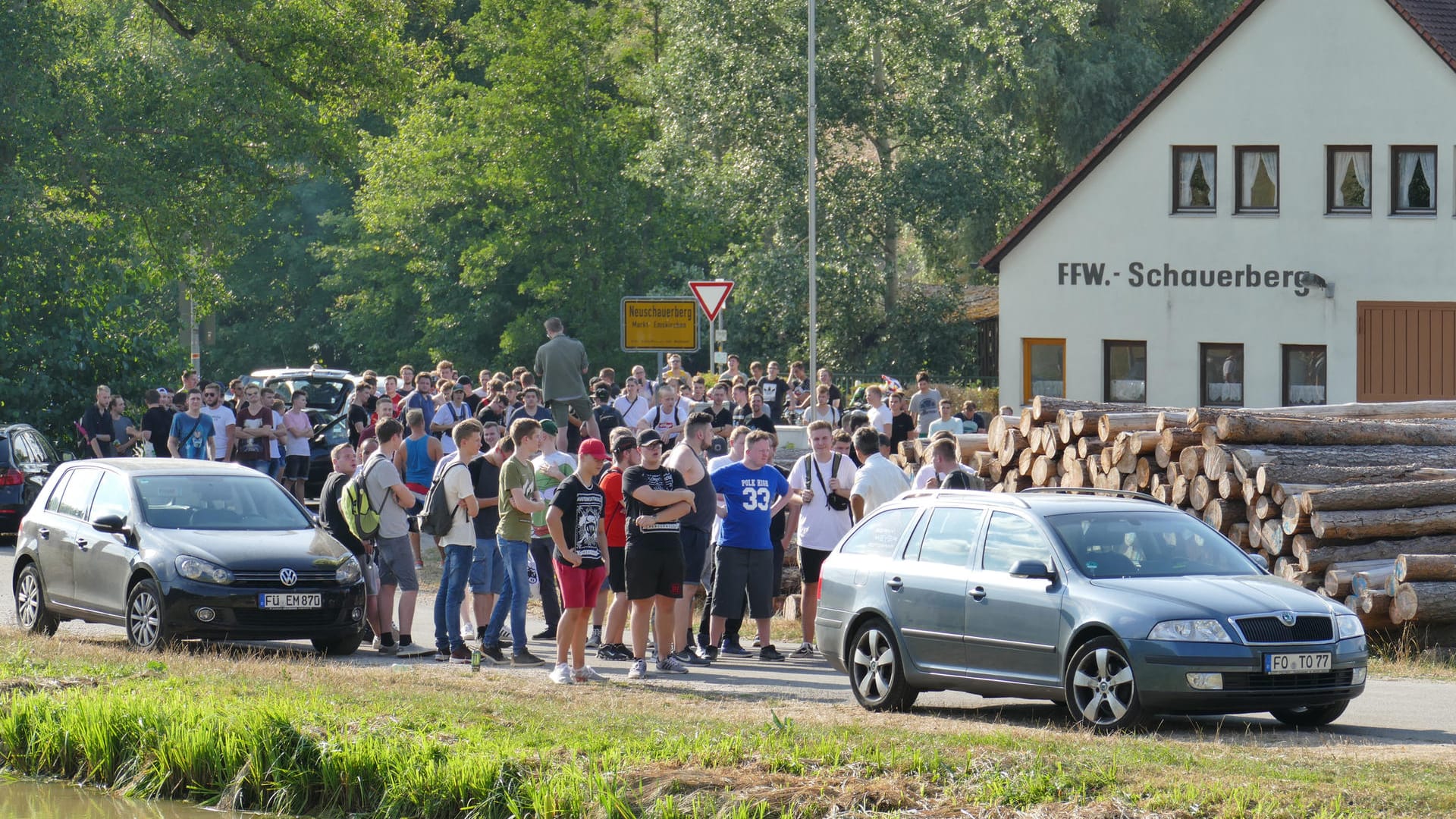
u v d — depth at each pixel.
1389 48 56.97
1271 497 27.41
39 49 54.56
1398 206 57.34
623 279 95.94
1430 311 56.75
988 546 19.89
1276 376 59.59
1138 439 29.38
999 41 74.50
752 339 83.19
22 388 51.91
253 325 115.88
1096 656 18.19
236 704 18.98
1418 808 13.24
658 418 41.59
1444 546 27.48
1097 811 13.71
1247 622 17.84
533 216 95.25
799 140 73.06
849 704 20.61
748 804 14.65
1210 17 87.62
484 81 114.69
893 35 73.88
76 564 26.41
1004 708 21.09
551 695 20.27
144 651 24.02
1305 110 58.56
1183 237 61.16
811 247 56.09
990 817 14.00
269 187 63.00
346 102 66.44
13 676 21.05
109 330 54.78
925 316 78.69
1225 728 18.73
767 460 26.03
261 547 24.94
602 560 22.22
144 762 18.38
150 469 26.84
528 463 24.23
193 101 58.06
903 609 20.38
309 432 44.50
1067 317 63.66
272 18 61.72
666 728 17.48
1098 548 19.25
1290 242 59.09
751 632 30.12
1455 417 34.47
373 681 20.94
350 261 105.88
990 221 78.94
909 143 75.06
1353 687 18.31
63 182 55.88
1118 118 83.19
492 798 15.63
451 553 24.73
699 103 73.94
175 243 59.91
